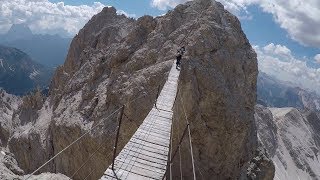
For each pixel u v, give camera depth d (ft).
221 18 201.16
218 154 165.17
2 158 88.12
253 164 197.77
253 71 200.54
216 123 163.63
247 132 187.52
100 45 291.38
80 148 174.81
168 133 83.97
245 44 208.23
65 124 193.06
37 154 232.73
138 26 216.74
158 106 110.01
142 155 68.59
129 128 154.61
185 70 161.79
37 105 334.24
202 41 176.14
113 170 59.77
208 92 163.73
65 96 245.04
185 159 154.51
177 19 206.69
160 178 60.95
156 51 187.83
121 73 186.39
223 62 178.70
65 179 85.20
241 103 180.34
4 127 330.95
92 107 192.34
